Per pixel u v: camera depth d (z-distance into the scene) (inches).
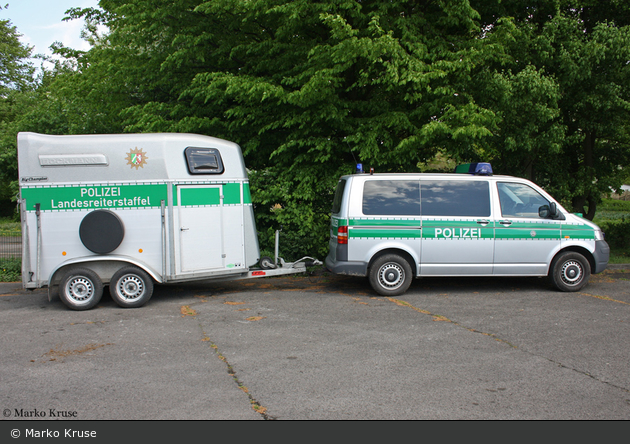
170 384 171.6
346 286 363.9
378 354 203.3
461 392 164.4
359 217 318.7
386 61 363.3
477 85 407.2
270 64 427.2
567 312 275.9
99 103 523.8
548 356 200.7
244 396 161.2
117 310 289.3
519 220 324.5
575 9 465.7
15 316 275.6
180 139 301.4
